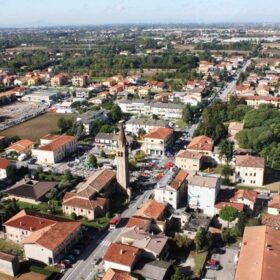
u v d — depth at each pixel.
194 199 162.88
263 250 114.44
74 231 140.50
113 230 150.88
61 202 172.38
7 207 160.38
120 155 174.62
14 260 124.19
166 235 145.25
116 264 120.25
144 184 192.12
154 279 115.31
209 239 134.75
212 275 123.31
